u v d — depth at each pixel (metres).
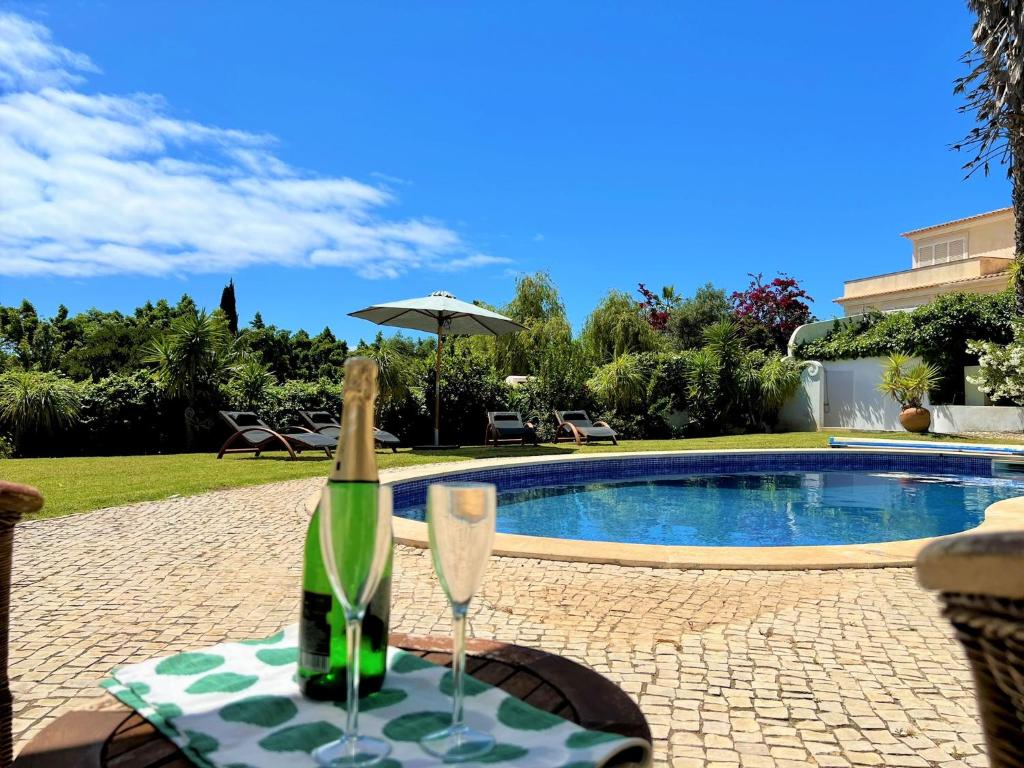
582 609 3.39
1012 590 0.58
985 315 15.91
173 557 4.33
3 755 1.20
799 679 2.58
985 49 13.07
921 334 16.45
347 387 0.92
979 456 11.15
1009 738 0.70
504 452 11.66
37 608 3.30
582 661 2.75
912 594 3.64
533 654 1.29
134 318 35.16
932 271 23.28
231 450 12.12
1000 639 0.66
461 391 14.54
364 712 1.01
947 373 16.39
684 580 3.91
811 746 2.08
